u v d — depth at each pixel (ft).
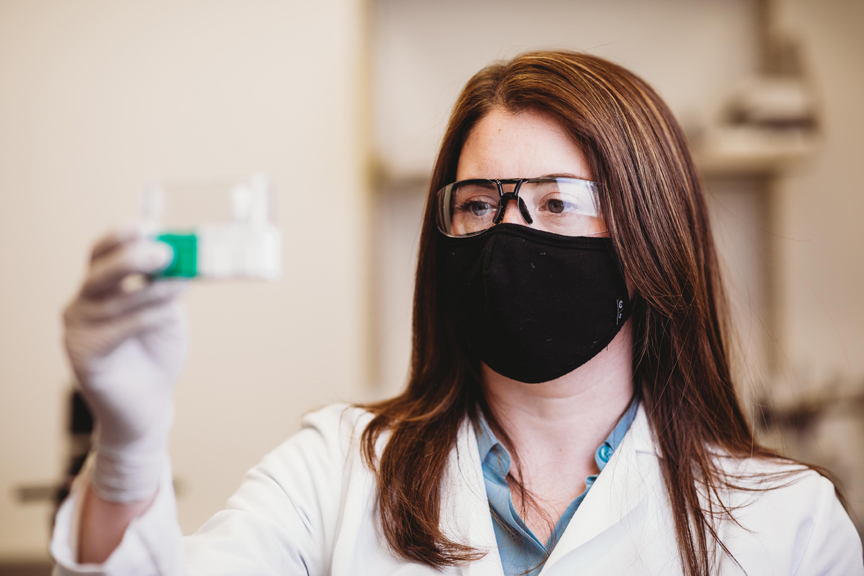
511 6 10.52
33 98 9.48
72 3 9.55
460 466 3.72
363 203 10.08
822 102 10.17
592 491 3.54
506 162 3.60
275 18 9.64
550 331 3.52
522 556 3.50
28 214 9.40
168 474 2.66
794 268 10.16
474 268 3.63
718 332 4.19
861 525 8.13
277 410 9.37
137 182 9.47
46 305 9.36
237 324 9.46
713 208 10.37
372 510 3.65
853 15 10.18
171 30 9.61
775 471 3.90
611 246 3.59
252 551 3.29
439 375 4.15
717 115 10.27
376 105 10.57
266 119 9.58
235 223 2.50
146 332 2.40
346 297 9.45
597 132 3.53
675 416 3.83
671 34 10.39
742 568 3.46
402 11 10.62
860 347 10.03
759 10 10.35
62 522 2.54
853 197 10.15
